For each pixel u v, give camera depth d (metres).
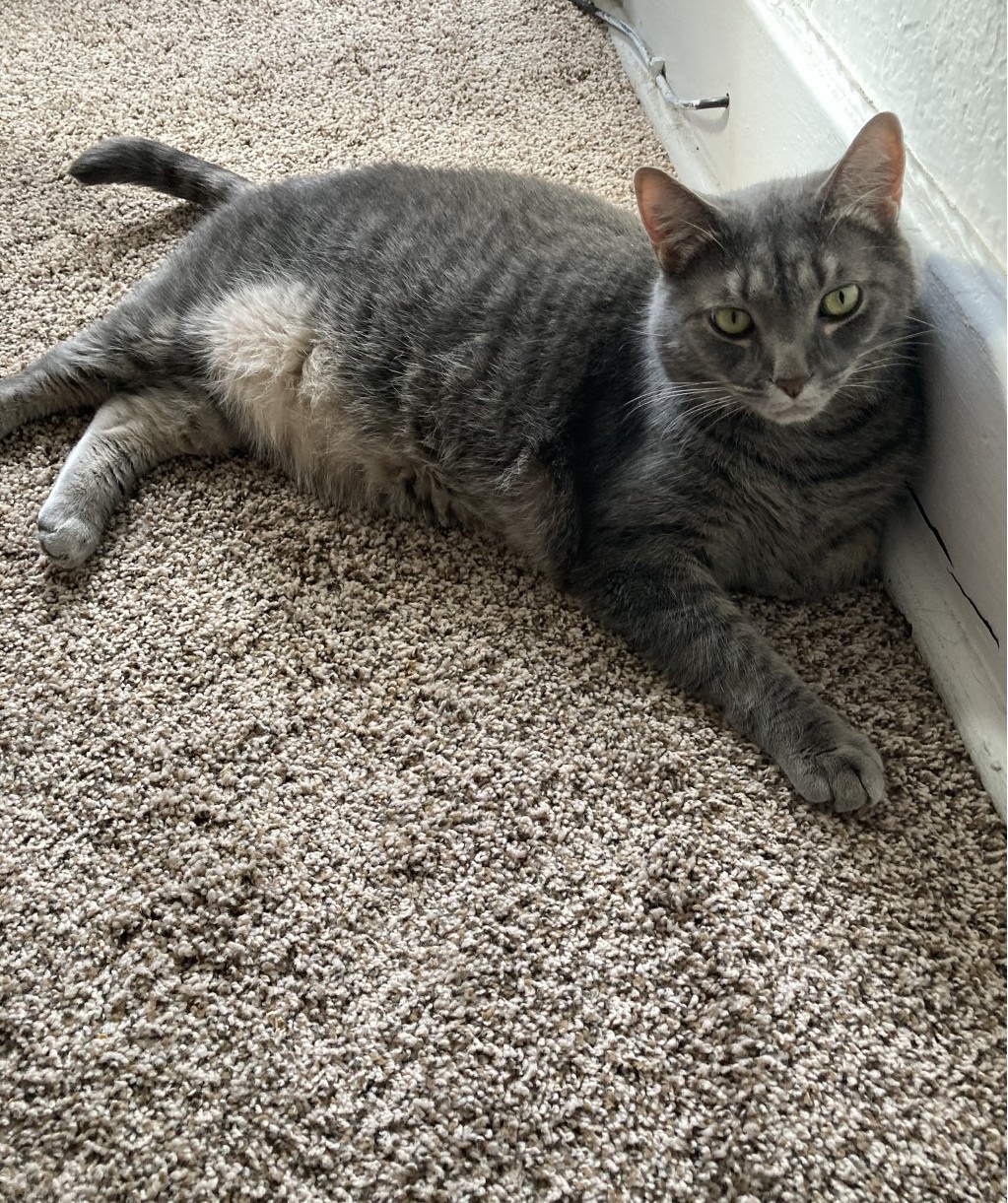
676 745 1.19
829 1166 0.89
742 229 1.14
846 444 1.23
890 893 1.06
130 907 1.06
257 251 1.55
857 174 1.10
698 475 1.26
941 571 1.25
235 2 2.35
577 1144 0.91
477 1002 1.00
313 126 2.04
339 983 1.02
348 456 1.50
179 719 1.22
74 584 1.36
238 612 1.33
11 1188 0.89
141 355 1.54
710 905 1.05
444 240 1.46
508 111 2.07
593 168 1.93
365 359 1.45
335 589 1.37
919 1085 0.93
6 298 1.71
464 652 1.29
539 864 1.09
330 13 2.33
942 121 1.17
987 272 1.10
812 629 1.32
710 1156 0.90
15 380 1.53
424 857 1.10
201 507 1.47
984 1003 0.98
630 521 1.30
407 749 1.19
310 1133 0.92
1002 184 1.08
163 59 2.20
